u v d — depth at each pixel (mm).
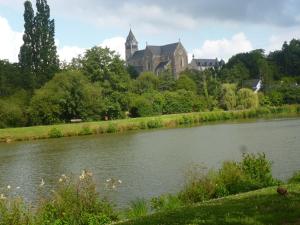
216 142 59219
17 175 40281
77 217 17281
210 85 145000
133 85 131000
